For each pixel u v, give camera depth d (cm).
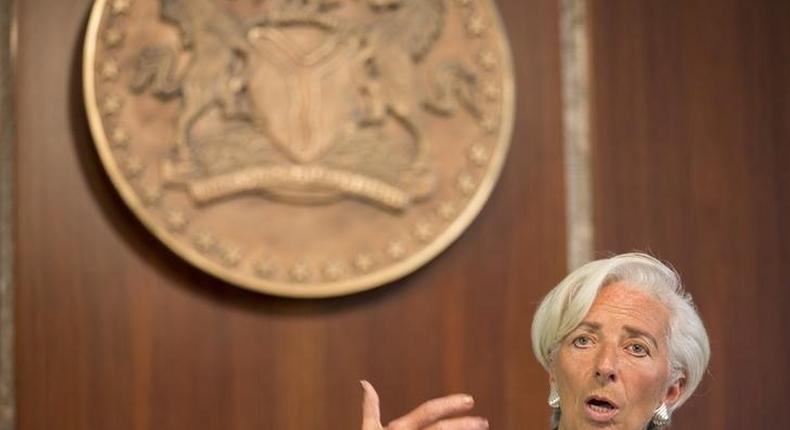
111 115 893
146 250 909
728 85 1050
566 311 526
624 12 1032
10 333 887
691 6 1047
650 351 521
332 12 947
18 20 899
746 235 1041
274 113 927
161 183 901
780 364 1039
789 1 1069
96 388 893
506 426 966
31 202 892
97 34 895
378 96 947
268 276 914
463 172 959
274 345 926
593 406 516
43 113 898
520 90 999
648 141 1027
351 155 938
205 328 915
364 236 936
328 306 939
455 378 959
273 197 923
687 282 1024
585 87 1015
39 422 884
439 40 965
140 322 903
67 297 893
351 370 938
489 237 979
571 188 1003
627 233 1013
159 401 903
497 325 973
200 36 919
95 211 901
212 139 916
